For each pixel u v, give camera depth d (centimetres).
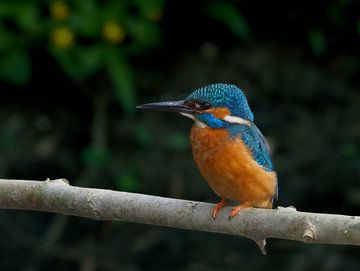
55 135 1430
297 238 593
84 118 1445
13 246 1358
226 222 623
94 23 1348
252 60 1512
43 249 1352
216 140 701
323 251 1360
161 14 1430
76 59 1350
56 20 1345
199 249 1372
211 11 1438
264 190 699
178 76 1484
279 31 1539
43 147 1412
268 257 1362
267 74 1503
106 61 1356
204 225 630
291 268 1341
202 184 1386
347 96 1504
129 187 1366
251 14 1534
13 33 1366
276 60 1523
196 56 1509
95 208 634
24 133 1427
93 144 1391
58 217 1381
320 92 1502
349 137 1451
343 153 1427
